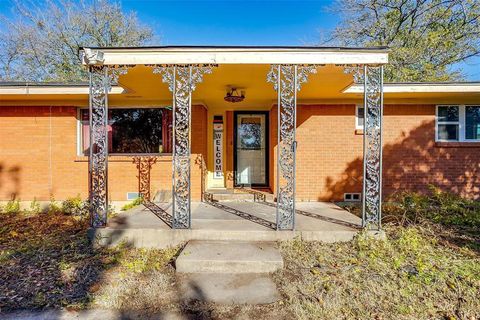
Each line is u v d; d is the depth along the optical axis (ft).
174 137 16.53
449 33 45.16
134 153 27.35
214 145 29.43
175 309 10.31
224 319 9.75
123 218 18.89
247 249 14.55
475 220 18.93
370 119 16.89
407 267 12.88
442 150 25.81
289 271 12.94
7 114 26.76
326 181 26.05
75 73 57.21
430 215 20.17
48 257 14.92
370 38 51.93
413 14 46.80
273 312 10.09
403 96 25.07
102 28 58.54
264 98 25.31
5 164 26.73
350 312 9.91
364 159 16.47
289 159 16.81
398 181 25.81
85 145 27.20
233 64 16.14
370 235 15.80
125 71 16.67
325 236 16.06
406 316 9.72
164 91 23.31
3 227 20.95
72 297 11.03
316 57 15.88
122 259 14.61
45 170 26.73
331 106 25.96
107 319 9.78
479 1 42.16
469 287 11.19
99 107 16.80
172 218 17.47
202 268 13.15
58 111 26.76
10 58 57.57
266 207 22.34
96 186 16.99
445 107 26.03
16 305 10.50
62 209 25.81
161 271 13.35
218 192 26.61
